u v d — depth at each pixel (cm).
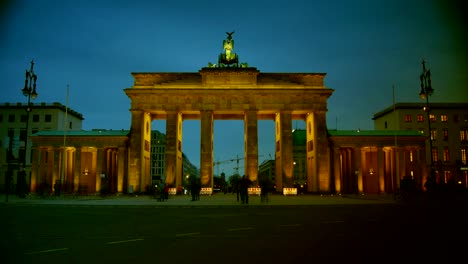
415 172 8450
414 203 4088
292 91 7594
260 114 8406
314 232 1783
